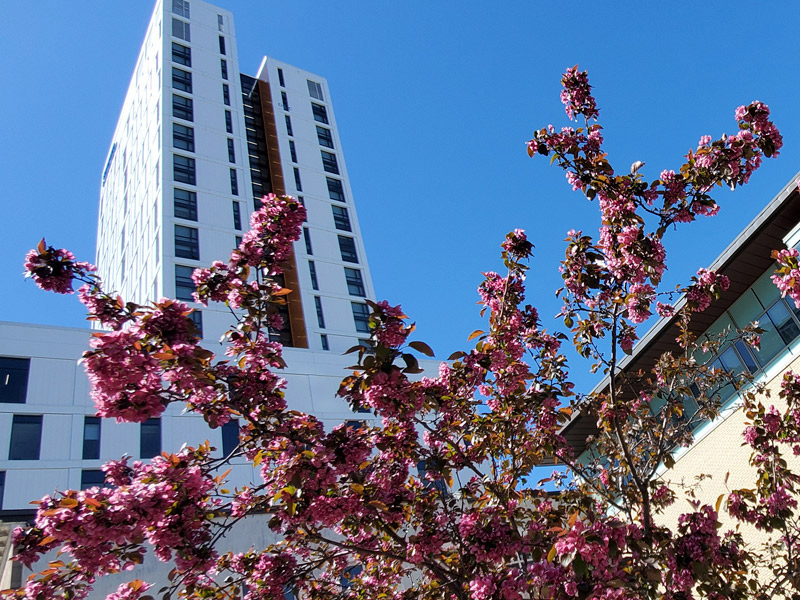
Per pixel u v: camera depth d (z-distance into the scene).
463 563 6.32
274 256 6.79
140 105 60.50
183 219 45.16
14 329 29.22
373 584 8.34
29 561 5.47
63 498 5.26
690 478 17.12
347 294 50.75
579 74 7.76
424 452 7.34
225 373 6.22
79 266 5.92
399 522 6.80
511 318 7.68
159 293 41.00
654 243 6.70
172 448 29.22
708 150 6.79
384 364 5.70
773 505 8.09
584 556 5.18
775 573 7.98
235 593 7.49
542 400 7.71
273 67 64.44
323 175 58.62
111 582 14.48
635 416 9.45
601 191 7.29
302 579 7.47
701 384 10.13
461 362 7.14
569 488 10.60
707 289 7.72
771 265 16.05
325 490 5.91
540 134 7.52
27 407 27.75
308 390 34.53
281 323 6.80
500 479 8.06
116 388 4.96
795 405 8.94
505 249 7.71
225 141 52.50
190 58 56.34
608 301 7.54
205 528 6.13
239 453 6.39
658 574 5.60
